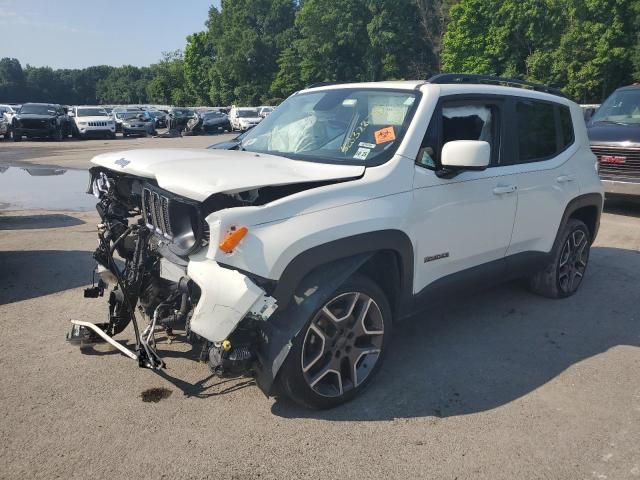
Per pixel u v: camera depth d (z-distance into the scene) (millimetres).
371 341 3598
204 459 2914
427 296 3869
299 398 3264
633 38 46594
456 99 4059
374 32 62281
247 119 39281
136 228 3727
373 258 3654
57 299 5145
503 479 2822
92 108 32156
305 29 67312
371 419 3316
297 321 3100
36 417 3256
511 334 4582
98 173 4184
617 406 3523
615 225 8578
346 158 3703
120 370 3826
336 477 2809
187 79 91188
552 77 47375
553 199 4891
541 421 3338
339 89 4449
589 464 2953
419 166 3709
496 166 4363
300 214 3094
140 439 3066
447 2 61031
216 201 3100
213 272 2998
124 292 3611
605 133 9336
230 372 3084
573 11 45781
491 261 4418
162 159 3596
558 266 5250
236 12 80688
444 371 3932
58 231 7801
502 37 48219
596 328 4738
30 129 27594
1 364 3889
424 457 2975
